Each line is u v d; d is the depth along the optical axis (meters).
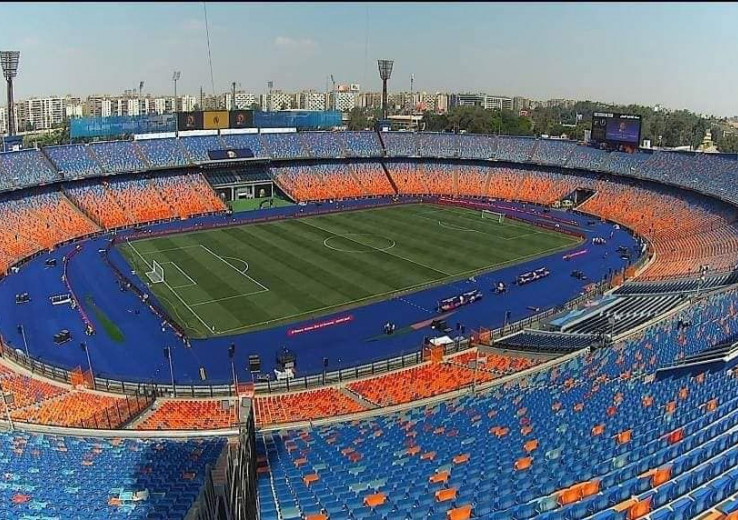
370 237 110.62
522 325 71.19
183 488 28.23
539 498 23.34
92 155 130.00
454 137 162.50
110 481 31.00
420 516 23.52
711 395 33.88
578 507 21.11
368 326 72.50
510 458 30.03
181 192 133.50
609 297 77.50
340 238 109.81
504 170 153.38
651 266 92.69
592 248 104.69
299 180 149.00
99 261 96.62
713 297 61.97
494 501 23.89
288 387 57.06
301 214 128.88
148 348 66.50
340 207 136.25
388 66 173.38
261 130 153.75
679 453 25.31
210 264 94.50
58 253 101.44
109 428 45.12
